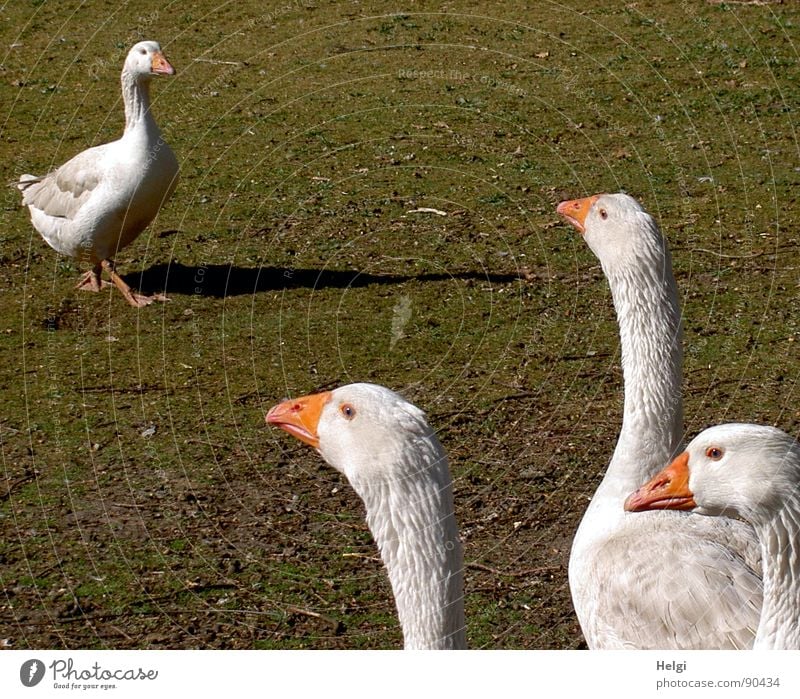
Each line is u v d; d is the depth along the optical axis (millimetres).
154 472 10430
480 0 26031
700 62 22016
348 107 20344
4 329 13266
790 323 13055
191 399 11711
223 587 8867
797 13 24484
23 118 20344
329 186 17297
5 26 24984
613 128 19281
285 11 25594
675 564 7207
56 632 8383
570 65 21938
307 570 9039
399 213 16328
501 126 19406
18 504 9953
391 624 8398
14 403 11680
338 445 6074
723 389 11703
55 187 14031
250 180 17594
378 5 25766
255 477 10328
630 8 25062
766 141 18703
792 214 16047
